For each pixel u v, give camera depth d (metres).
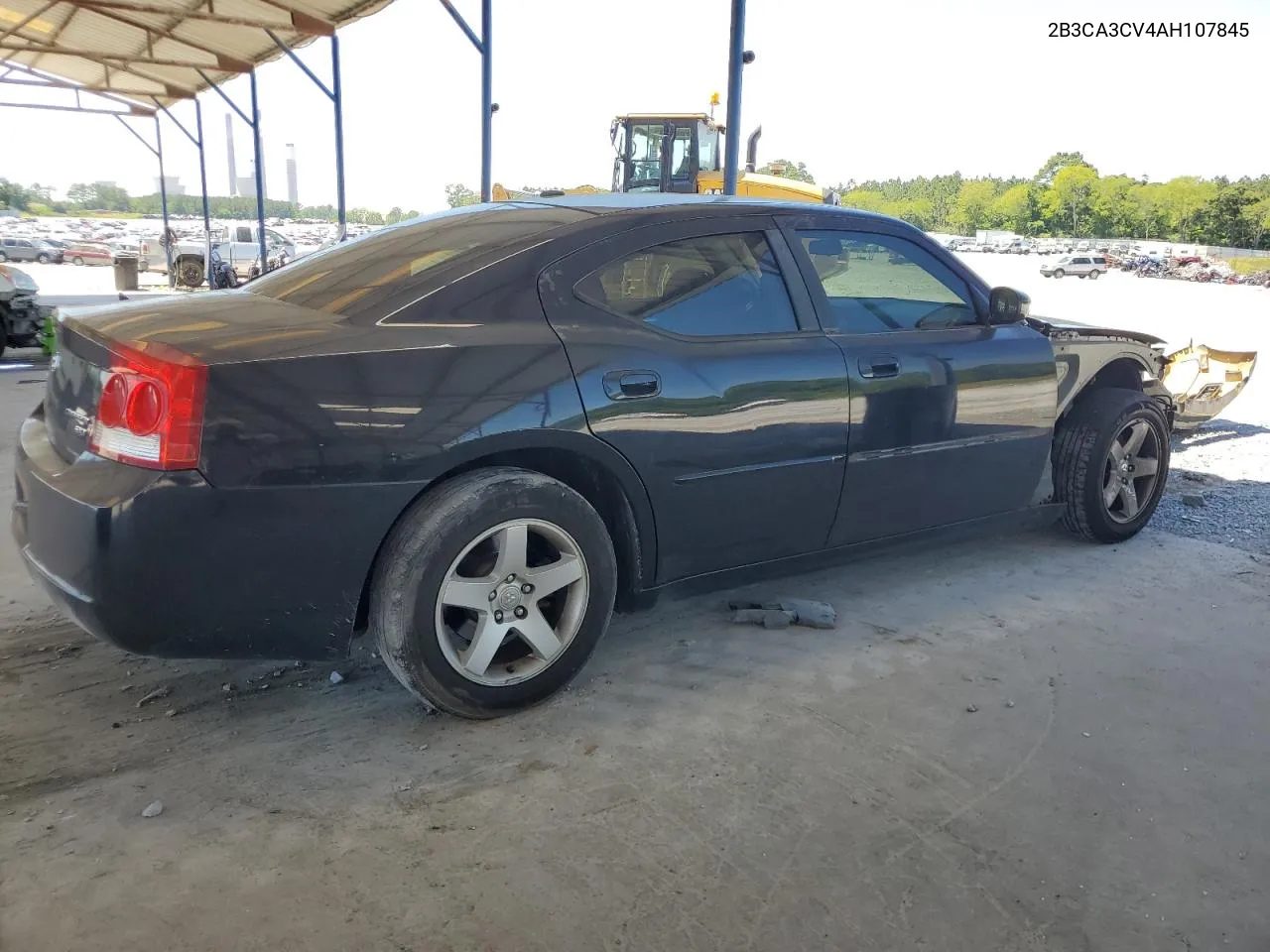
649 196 3.44
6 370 9.66
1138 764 2.66
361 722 2.81
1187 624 3.68
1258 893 2.13
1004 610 3.79
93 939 1.87
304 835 2.23
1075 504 4.45
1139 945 1.96
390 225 3.59
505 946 1.89
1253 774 2.62
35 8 14.46
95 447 2.36
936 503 3.75
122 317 2.66
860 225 3.63
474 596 2.67
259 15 13.40
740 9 7.28
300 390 2.38
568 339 2.80
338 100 14.30
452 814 2.33
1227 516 5.18
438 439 2.53
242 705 2.92
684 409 2.96
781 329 3.29
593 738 2.72
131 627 2.32
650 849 2.21
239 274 27.75
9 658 3.18
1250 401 9.26
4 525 4.56
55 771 2.50
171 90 21.81
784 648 3.39
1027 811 2.41
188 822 2.28
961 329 3.83
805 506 3.34
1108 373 4.71
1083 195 103.88
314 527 2.42
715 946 1.91
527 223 3.08
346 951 1.86
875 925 1.98
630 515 2.98
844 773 2.57
